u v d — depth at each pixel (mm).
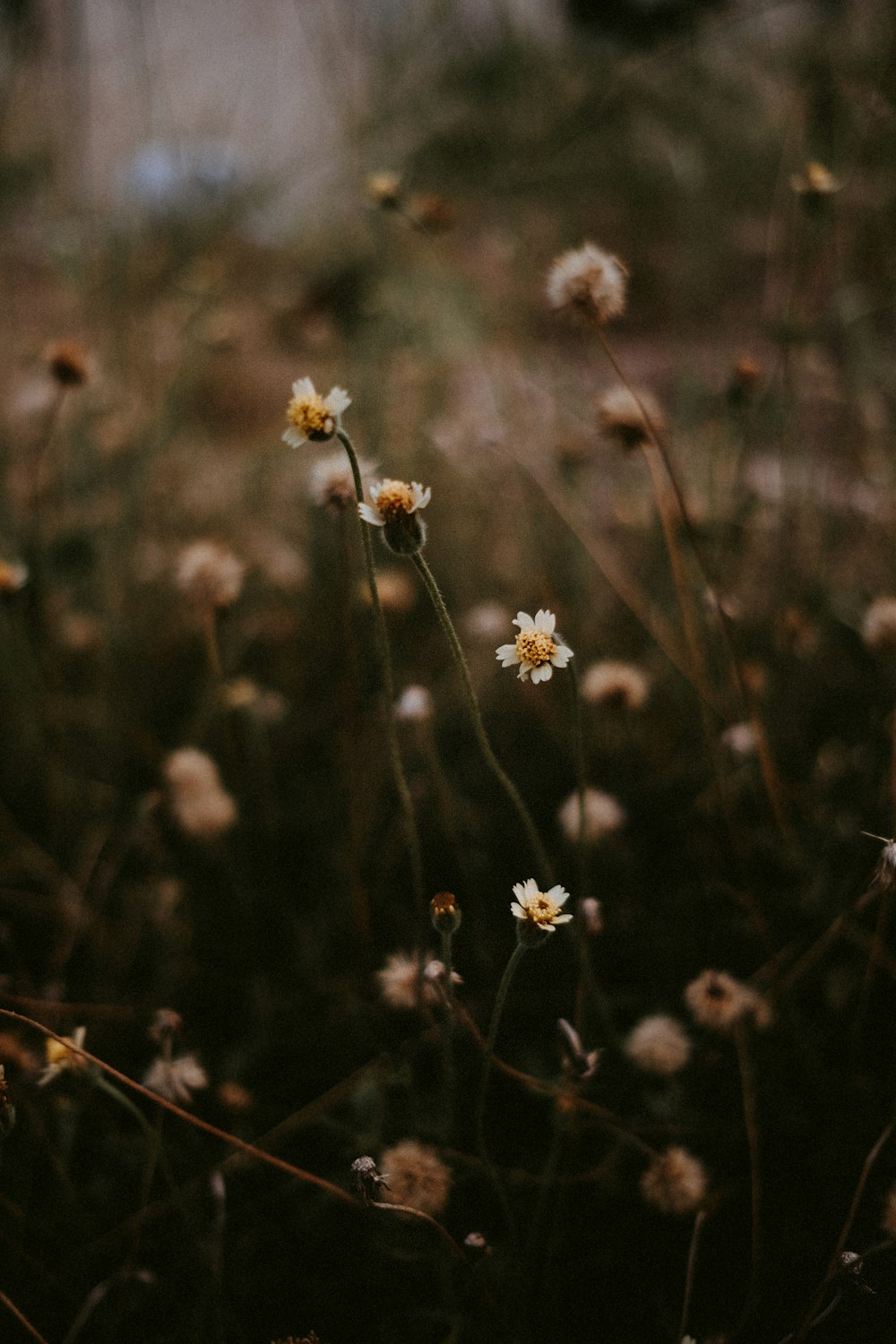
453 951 467
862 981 439
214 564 427
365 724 532
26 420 584
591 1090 418
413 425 640
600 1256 395
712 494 506
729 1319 385
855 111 616
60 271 700
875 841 453
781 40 860
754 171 918
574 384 678
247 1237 402
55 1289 395
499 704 535
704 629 501
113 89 881
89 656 543
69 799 517
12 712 540
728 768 476
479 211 885
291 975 469
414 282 714
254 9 1066
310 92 1062
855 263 694
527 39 914
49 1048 358
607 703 430
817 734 518
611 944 462
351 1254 401
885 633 433
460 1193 400
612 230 911
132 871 498
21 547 532
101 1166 420
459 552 598
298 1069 442
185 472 661
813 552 561
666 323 867
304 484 659
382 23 825
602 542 588
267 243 942
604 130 906
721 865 476
